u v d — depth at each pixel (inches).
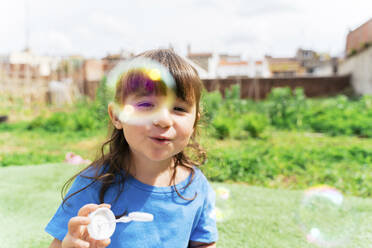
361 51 629.6
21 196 91.5
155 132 34.2
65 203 40.4
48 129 327.9
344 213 85.8
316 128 318.7
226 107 416.2
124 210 40.1
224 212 83.8
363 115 323.3
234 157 156.9
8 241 65.6
